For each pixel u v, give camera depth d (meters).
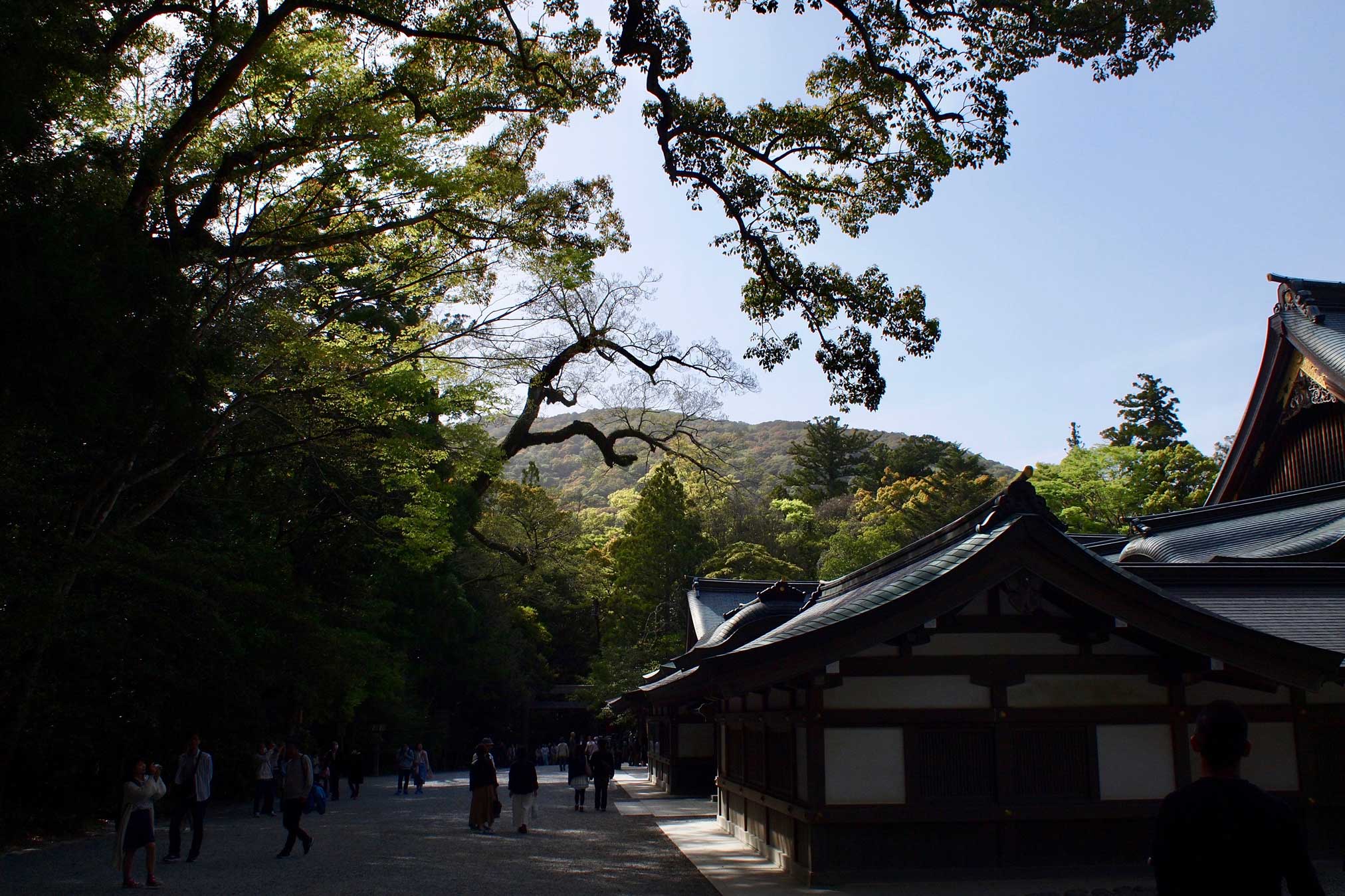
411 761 29.53
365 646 28.09
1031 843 10.88
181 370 12.75
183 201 14.90
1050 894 9.95
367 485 23.16
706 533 58.59
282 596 23.55
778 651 10.20
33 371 9.58
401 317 19.72
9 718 14.72
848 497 73.69
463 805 24.64
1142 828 11.02
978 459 74.19
